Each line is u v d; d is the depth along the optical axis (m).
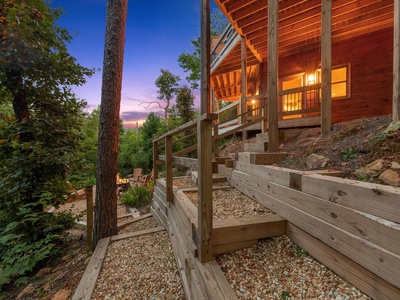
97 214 3.19
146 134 15.62
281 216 1.81
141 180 10.50
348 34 5.38
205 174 1.45
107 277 2.12
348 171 1.64
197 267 1.45
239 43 5.89
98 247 2.78
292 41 5.88
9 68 3.32
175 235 2.47
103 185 3.21
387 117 2.68
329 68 3.06
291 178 1.68
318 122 4.25
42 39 3.63
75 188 4.20
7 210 3.26
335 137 2.54
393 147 1.57
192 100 12.23
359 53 5.33
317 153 2.22
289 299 1.11
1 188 3.24
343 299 1.06
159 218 3.86
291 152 2.77
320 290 1.15
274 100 3.04
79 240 4.00
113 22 3.29
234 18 4.86
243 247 1.61
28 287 2.52
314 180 1.41
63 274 2.63
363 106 5.29
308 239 1.47
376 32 5.11
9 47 3.12
